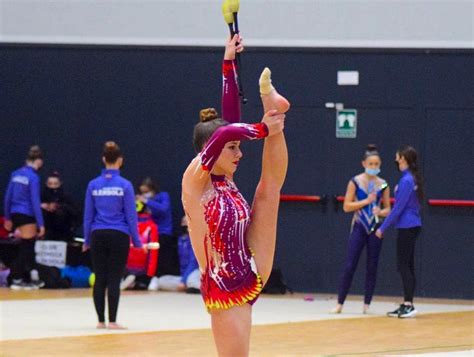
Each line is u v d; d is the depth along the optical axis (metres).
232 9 9.43
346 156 27.20
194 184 9.09
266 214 9.45
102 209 18.33
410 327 19.62
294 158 27.34
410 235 21.52
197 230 9.15
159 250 27.33
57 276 26.59
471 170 26.83
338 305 22.34
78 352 15.52
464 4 26.81
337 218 27.17
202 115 10.47
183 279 26.61
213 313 9.30
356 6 27.14
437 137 26.95
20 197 26.14
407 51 26.98
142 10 28.16
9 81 28.70
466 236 26.81
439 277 26.86
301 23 27.33
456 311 23.28
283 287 26.84
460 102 26.89
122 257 18.42
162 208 27.19
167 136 28.14
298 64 27.34
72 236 27.84
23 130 28.69
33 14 28.53
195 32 27.94
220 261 9.21
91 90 28.42
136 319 20.25
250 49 27.42
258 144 27.22
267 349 16.20
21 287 26.44
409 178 21.39
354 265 22.19
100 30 28.33
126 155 28.30
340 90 27.22
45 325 18.89
